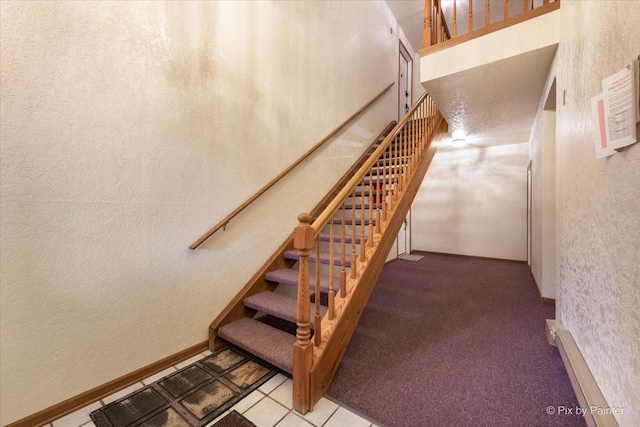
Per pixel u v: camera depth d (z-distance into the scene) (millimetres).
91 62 1461
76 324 1434
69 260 1407
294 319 1864
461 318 2617
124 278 1602
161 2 1740
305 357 1406
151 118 1699
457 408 1443
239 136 2215
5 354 1246
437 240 6129
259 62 2377
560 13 1979
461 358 1919
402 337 2236
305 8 2883
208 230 2006
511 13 4625
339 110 3434
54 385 1370
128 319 1619
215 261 2064
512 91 2811
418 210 6375
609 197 1154
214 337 1990
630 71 959
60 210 1376
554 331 1934
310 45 2957
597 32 1295
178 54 1826
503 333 2297
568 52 1785
